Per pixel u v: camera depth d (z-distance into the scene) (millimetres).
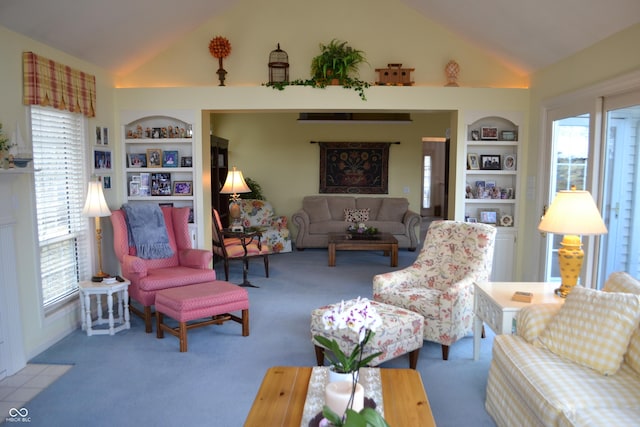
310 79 5262
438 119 8469
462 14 4566
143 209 4535
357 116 8375
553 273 4676
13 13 3170
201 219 5273
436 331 3350
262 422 1885
